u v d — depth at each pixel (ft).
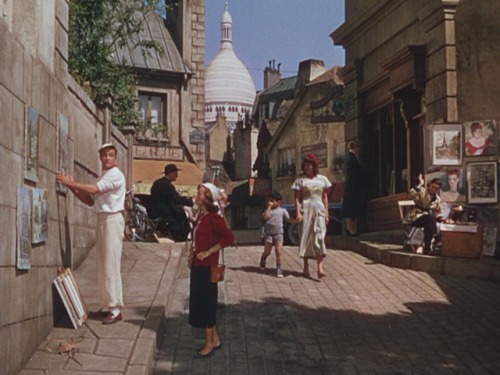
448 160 50.34
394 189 62.18
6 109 21.02
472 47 51.16
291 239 73.67
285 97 201.67
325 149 138.62
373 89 66.13
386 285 41.52
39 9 26.96
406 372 26.16
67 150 31.89
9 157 21.30
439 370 26.45
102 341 26.11
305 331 31.27
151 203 55.31
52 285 27.73
